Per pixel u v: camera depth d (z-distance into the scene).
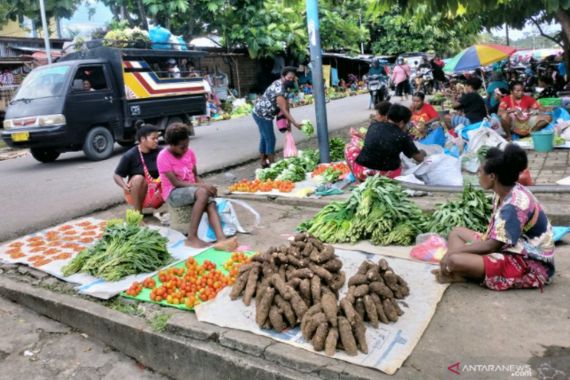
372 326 3.19
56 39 19.55
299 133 13.32
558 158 7.82
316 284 3.34
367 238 4.86
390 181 5.04
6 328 4.09
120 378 3.48
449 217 4.69
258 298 3.43
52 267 4.72
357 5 31.98
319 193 6.52
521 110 8.96
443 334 3.11
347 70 33.16
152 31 14.84
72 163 10.84
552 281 3.75
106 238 4.72
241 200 6.85
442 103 15.66
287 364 2.94
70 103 10.32
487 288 3.66
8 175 9.88
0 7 20.52
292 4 8.41
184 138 5.27
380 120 6.54
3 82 16.45
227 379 3.15
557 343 2.94
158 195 6.15
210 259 4.70
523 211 3.49
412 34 35.19
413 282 3.80
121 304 3.95
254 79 25.48
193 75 14.66
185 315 3.58
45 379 3.46
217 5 20.44
